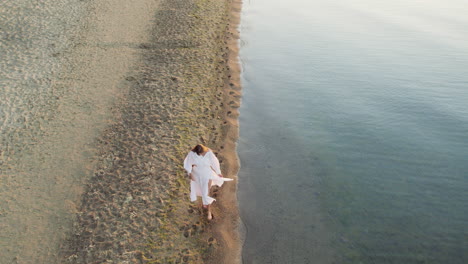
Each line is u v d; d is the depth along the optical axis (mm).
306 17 20484
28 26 14578
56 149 8578
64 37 14234
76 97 10602
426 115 10984
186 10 18406
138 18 16922
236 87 12281
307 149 9367
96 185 7617
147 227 6711
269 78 13086
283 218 7262
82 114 9875
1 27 14156
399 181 8328
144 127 9477
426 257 6473
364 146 9523
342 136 9922
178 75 12234
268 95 11945
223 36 16234
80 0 17969
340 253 6508
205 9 18984
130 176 7867
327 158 9039
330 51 15812
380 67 14367
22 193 7328
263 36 17094
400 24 20297
